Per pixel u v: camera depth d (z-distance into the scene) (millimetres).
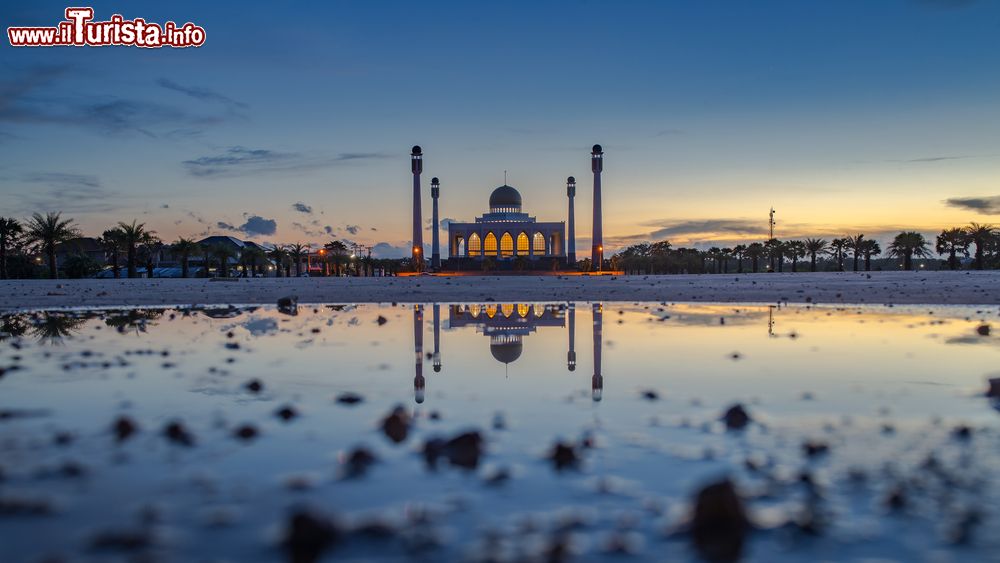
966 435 3893
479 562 2188
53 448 3668
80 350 8711
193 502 2775
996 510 2633
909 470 3189
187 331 11781
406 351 8656
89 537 2391
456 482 3055
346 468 3262
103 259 107312
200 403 5059
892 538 2369
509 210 139375
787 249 120188
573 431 4070
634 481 3059
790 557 2215
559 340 10031
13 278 76312
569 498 2822
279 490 2939
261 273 110062
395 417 4082
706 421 4344
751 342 9461
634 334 10844
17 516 2602
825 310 17172
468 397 5309
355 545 2324
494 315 16344
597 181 118688
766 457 3445
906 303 19656
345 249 130125
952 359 7480
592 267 118000
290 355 8188
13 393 5461
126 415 4586
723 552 2256
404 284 45781
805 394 5348
